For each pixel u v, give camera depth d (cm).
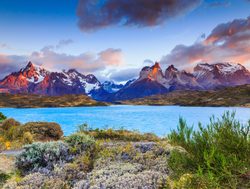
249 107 13162
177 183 525
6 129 2133
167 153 851
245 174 516
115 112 11119
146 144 977
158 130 4481
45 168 755
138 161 800
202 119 6425
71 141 934
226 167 510
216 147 554
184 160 611
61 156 843
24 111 13300
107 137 1767
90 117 8106
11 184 580
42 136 1859
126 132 1934
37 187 577
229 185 498
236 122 579
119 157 846
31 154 826
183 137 647
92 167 797
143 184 537
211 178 492
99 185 541
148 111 11600
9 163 902
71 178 665
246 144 547
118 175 626
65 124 5812
